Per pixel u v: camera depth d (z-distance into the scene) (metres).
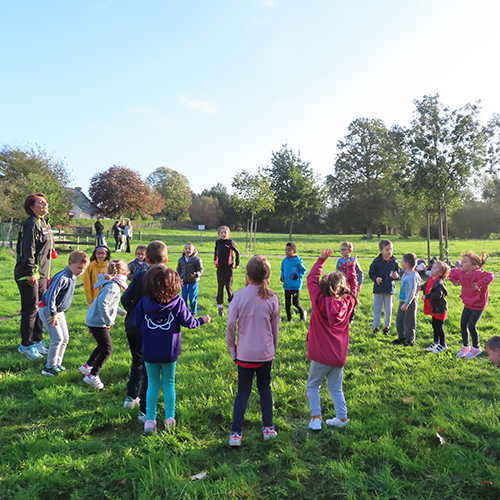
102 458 3.27
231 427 3.83
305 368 5.41
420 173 19.94
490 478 2.98
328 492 2.89
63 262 17.28
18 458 3.27
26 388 4.77
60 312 5.26
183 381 4.90
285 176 29.84
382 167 53.62
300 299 10.70
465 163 19.34
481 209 58.34
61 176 39.69
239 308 3.62
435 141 19.80
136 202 64.56
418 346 6.47
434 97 19.53
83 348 6.23
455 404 4.18
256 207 25.92
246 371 3.64
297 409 4.20
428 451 3.31
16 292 11.09
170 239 36.03
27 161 38.22
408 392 4.57
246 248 26.98
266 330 3.63
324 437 3.67
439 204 20.31
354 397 4.43
